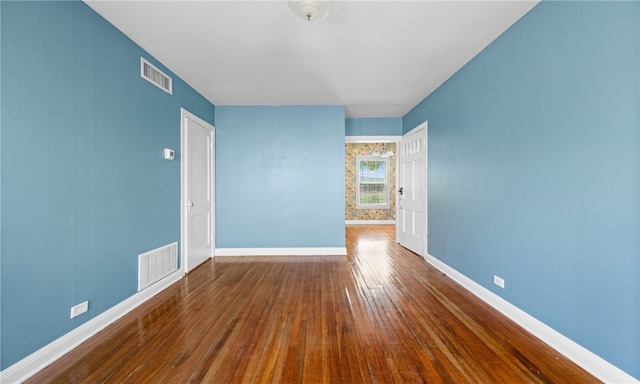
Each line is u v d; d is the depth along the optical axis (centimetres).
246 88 384
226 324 228
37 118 175
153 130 293
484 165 279
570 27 184
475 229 295
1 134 156
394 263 412
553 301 199
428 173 417
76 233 202
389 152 920
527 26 221
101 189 225
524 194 226
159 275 301
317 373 170
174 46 271
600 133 166
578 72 179
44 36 179
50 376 167
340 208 465
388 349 194
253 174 462
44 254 179
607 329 163
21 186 166
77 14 203
